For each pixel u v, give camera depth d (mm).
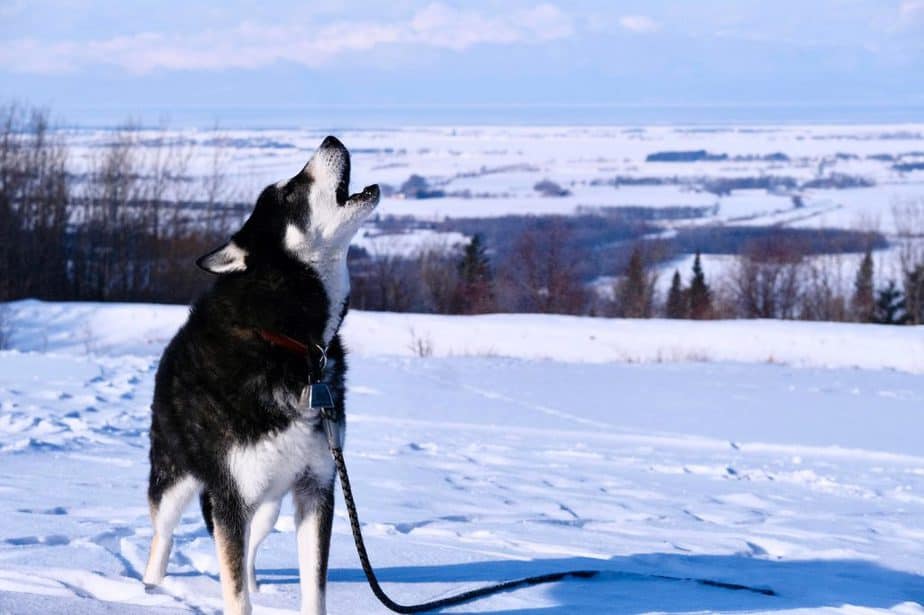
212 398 4648
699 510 8320
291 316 4727
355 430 12422
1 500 6977
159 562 5207
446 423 13391
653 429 13758
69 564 5336
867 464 11516
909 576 6207
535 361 21406
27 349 24047
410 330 25062
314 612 4672
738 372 20391
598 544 6711
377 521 7113
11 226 36656
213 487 4707
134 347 24391
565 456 11242
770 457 11820
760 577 5965
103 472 8383
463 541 6609
